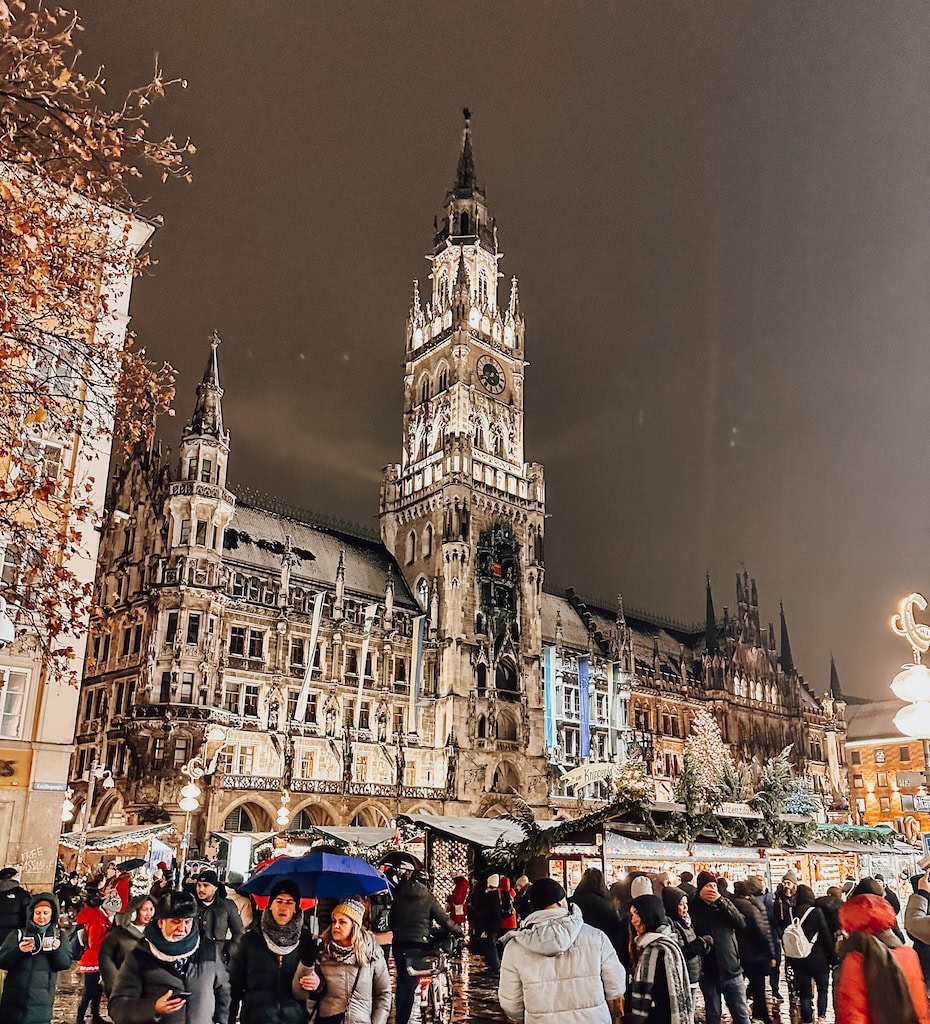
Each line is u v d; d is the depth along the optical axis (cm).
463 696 8988
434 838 3444
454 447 9944
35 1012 1225
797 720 13712
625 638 11425
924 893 1669
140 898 1487
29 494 1953
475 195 12175
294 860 1339
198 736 6938
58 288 1861
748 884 1791
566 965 827
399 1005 1659
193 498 7525
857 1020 775
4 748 3278
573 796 9694
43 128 1627
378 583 9525
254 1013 959
